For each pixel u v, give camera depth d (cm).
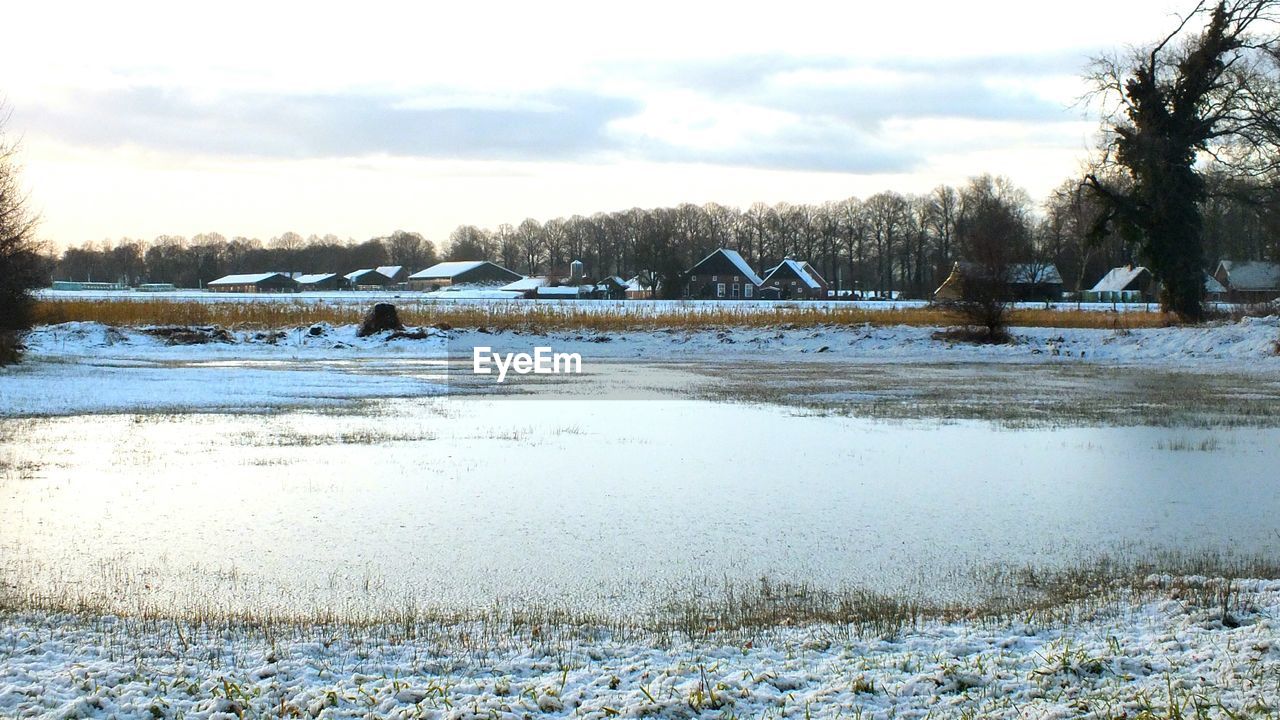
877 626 845
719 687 661
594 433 2158
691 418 2422
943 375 3731
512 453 1880
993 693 654
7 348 3612
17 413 2403
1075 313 6097
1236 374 3697
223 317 5953
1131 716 596
